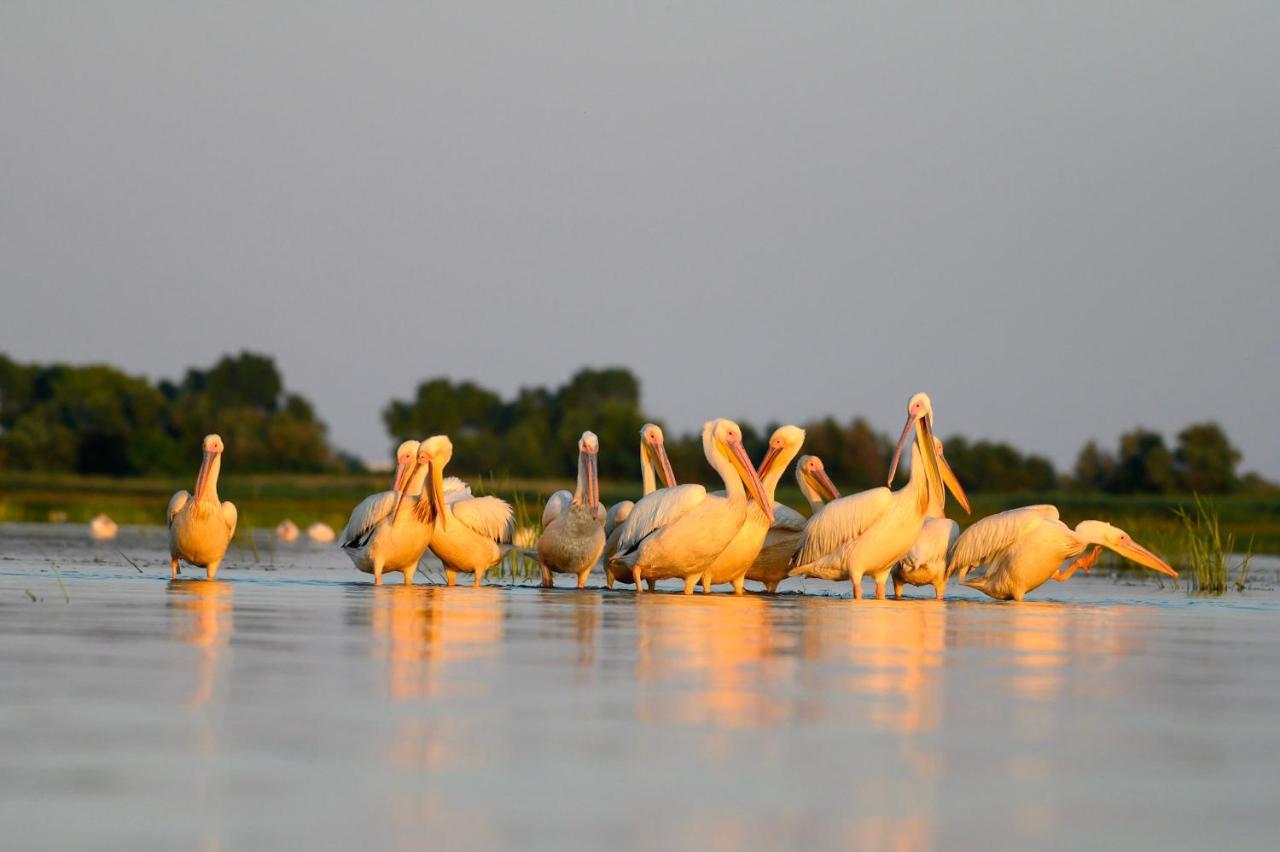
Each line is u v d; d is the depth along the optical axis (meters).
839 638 15.51
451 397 113.69
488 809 7.69
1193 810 7.90
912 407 23.05
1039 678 12.55
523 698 10.87
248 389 137.25
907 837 7.30
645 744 9.30
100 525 43.41
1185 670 13.34
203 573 26.45
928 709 10.75
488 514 23.89
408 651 13.55
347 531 24.11
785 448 24.31
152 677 11.60
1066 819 7.69
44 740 9.14
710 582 23.25
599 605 19.66
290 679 11.59
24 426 111.00
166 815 7.47
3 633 14.68
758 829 7.40
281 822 7.38
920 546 23.05
